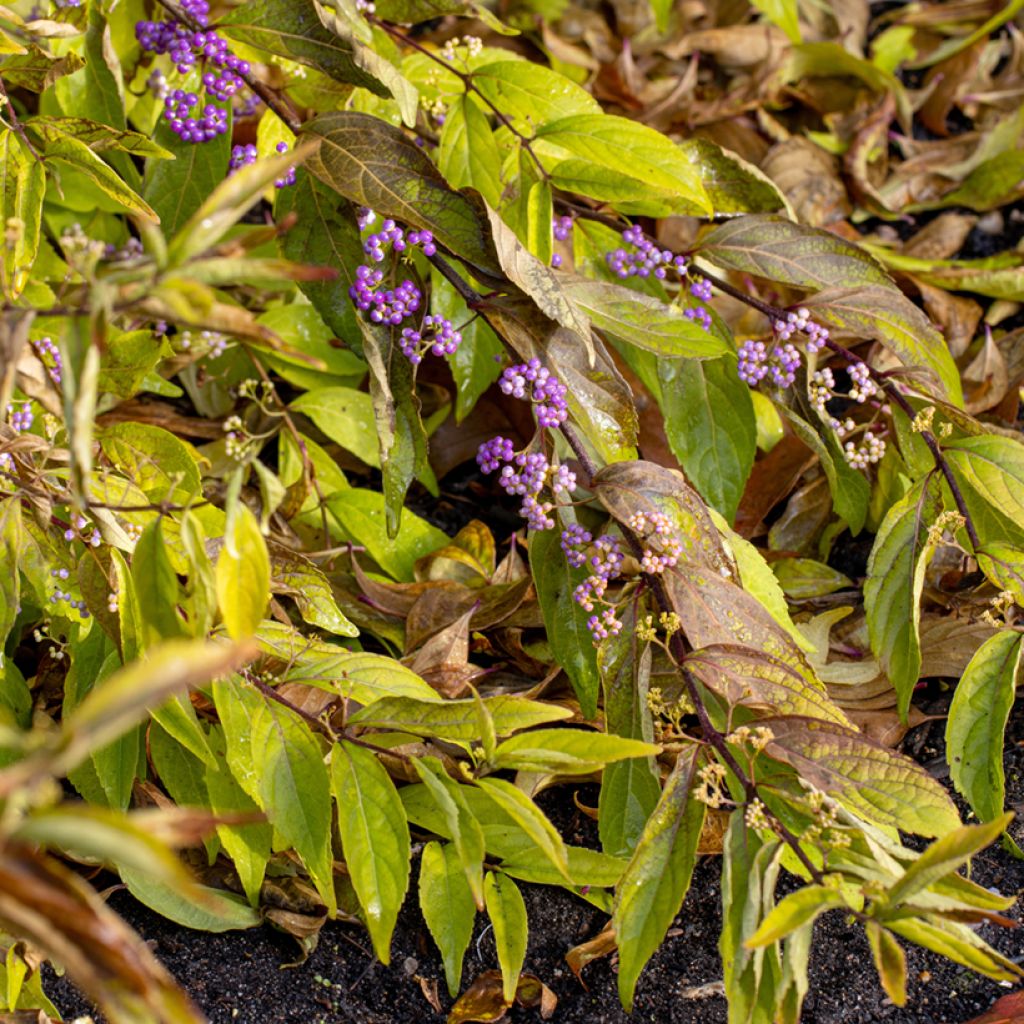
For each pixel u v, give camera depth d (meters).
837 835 0.98
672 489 1.05
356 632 1.08
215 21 1.08
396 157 1.06
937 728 1.13
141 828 0.85
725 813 1.08
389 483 1.06
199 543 0.96
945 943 0.95
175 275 0.89
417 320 1.07
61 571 1.04
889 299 1.11
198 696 1.08
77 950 0.85
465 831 0.99
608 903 1.07
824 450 1.12
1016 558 1.07
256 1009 1.05
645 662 1.05
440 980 1.06
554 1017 1.05
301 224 1.08
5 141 1.06
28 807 0.91
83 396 0.90
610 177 1.10
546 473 1.08
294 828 1.02
